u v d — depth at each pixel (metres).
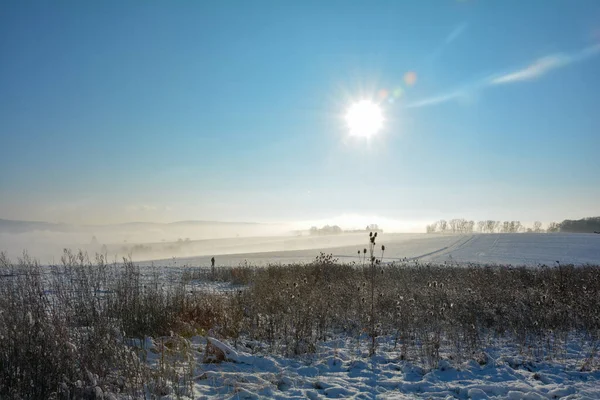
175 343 6.99
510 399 5.67
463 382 6.22
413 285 13.48
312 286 12.04
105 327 6.34
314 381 6.12
